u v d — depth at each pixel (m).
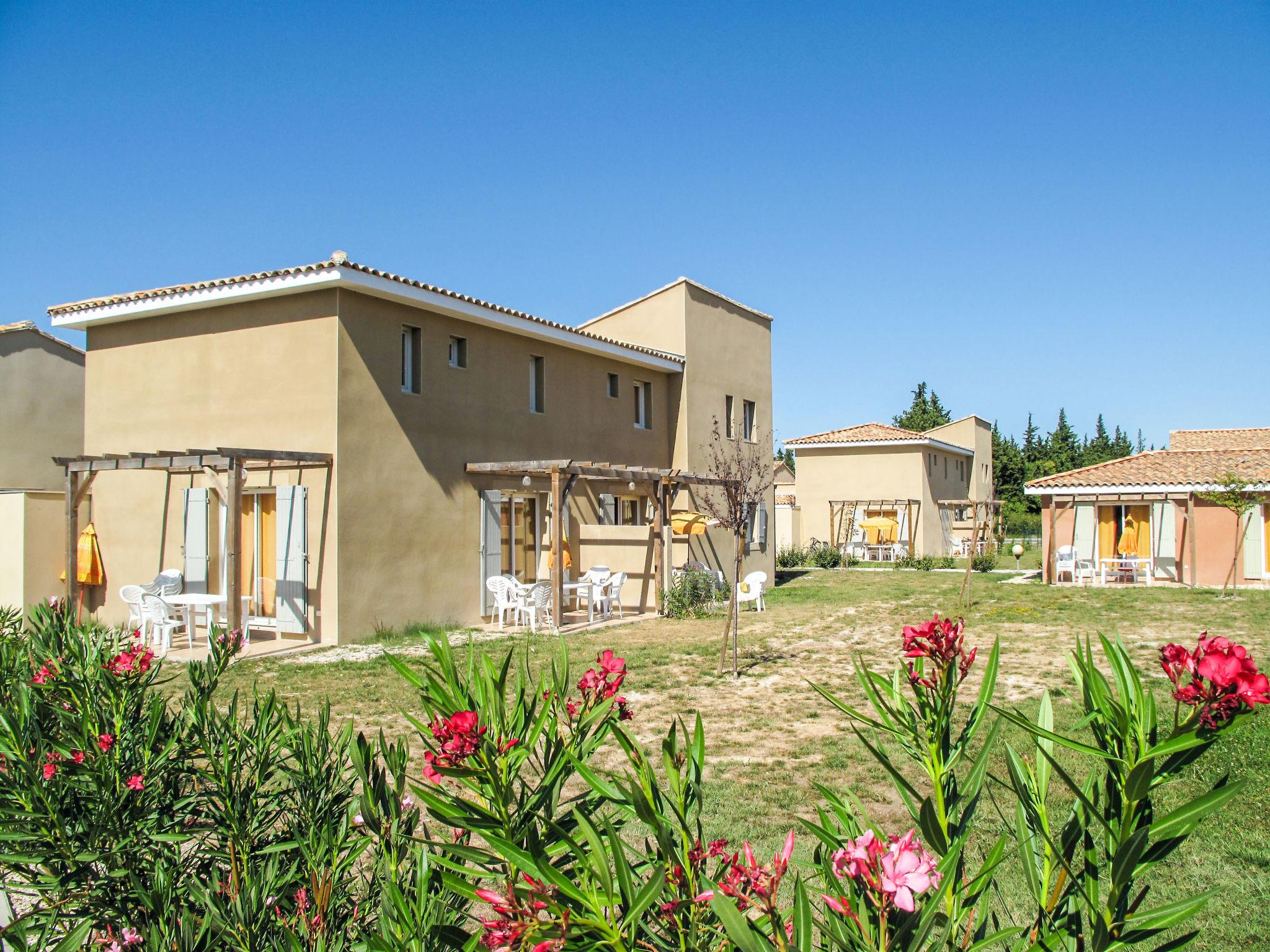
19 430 18.83
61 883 2.86
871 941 1.70
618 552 17.27
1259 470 21.33
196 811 3.23
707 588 17.39
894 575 27.50
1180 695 1.48
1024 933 1.86
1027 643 12.94
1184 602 17.73
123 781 3.02
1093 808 1.64
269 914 2.57
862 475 34.66
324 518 12.43
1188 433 31.95
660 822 1.79
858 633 14.12
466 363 14.88
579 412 17.56
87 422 14.98
